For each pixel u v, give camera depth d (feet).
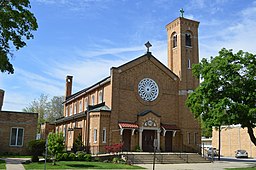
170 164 108.68
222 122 95.40
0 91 145.89
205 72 103.96
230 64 98.17
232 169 93.09
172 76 147.13
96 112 127.34
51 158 96.22
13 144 124.36
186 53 150.92
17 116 126.93
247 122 96.17
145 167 93.15
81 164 91.81
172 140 141.28
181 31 151.43
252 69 96.78
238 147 202.69
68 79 211.82
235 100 97.91
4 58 62.90
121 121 130.62
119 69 134.31
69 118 157.89
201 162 120.67
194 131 144.36
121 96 132.87
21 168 76.07
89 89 159.33
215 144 226.38
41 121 288.92
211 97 100.89
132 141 130.41
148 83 140.87
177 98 146.61
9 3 63.31
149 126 134.10
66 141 160.76
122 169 84.79
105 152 122.83
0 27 62.49
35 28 66.80
